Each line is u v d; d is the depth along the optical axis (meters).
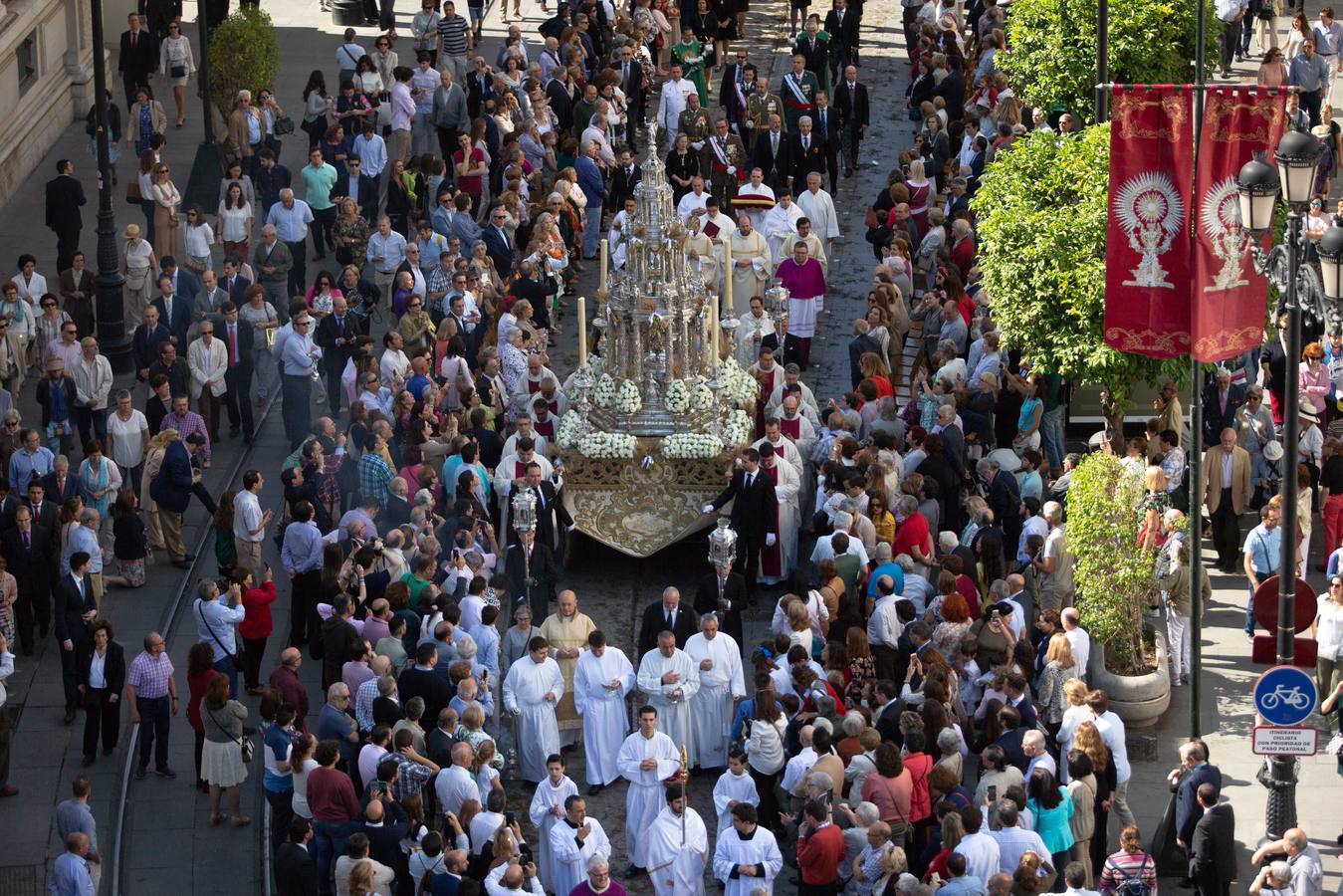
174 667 68.75
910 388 78.88
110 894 58.53
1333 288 51.59
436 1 113.12
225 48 109.75
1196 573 57.19
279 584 74.00
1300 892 52.28
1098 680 63.62
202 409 81.25
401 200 96.06
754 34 132.50
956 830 51.56
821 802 53.72
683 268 74.31
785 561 72.75
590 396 74.69
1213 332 59.12
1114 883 52.19
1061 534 65.56
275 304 86.94
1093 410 82.44
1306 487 69.12
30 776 64.00
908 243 89.88
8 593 67.69
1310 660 62.81
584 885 52.38
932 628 62.34
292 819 56.91
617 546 72.31
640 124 113.75
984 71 106.94
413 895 54.81
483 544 68.75
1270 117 58.31
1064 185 74.75
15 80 105.44
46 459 73.25
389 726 57.56
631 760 58.25
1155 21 94.19
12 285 82.31
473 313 83.31
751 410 75.94
